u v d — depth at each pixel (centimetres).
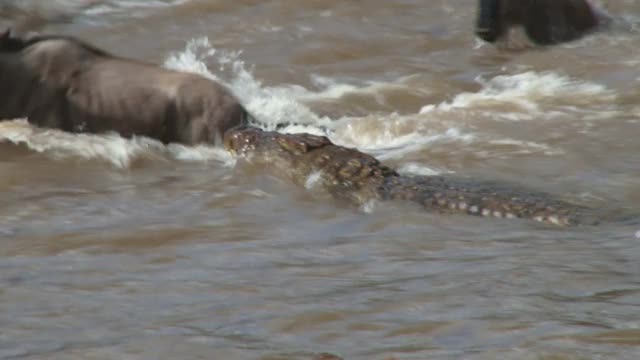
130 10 5038
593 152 2991
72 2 5122
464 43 4522
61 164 2998
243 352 1709
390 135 3250
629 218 2417
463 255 2180
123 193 2775
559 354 1628
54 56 3222
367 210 2527
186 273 2136
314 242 2325
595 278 1994
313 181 2695
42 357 1720
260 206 2614
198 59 4341
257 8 4975
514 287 1958
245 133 2941
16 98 3200
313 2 5041
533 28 4500
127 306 1955
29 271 2180
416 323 1798
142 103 3189
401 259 2172
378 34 4625
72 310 1942
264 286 2036
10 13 4953
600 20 4797
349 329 1789
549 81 3909
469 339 1717
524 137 3164
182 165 3009
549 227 2359
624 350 1633
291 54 4366
